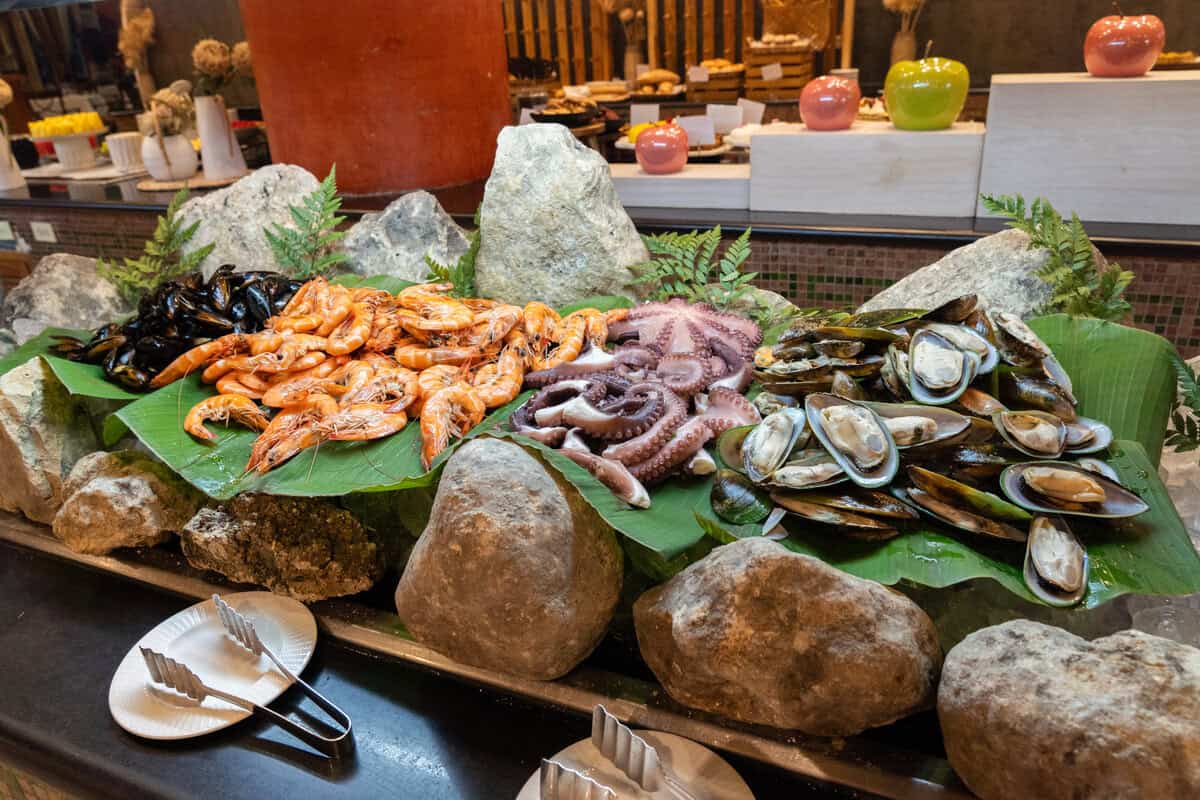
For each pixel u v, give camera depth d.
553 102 3.31
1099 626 1.04
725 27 4.02
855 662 0.88
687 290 1.84
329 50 2.50
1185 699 0.75
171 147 3.24
